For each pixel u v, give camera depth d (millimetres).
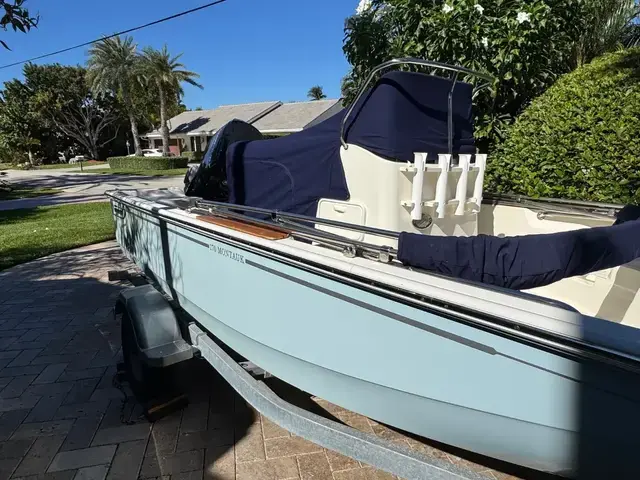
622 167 3449
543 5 4344
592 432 1340
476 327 1480
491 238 1654
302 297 2055
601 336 1246
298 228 2215
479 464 2494
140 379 2971
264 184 2945
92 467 2500
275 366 2443
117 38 37281
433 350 1615
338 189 2510
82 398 3209
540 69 4914
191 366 3576
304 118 32062
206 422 2906
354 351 1884
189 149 44312
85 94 40938
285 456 2586
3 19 2951
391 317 1707
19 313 4840
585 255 1570
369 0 6457
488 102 4992
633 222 1781
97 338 4211
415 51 4902
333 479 2408
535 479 2381
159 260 3621
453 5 4492
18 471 2475
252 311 2408
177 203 3617
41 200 15250
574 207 2881
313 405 2994
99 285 5770
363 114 2320
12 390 3314
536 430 1459
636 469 1298
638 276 2123
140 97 39406
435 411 1719
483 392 1527
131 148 48406
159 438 2750
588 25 6176
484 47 4488
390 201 2250
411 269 1727
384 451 1778
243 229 2383
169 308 3059
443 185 2307
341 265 1817
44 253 7289
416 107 2318
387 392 1838
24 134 37500
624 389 1251
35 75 39625
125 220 4500
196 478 2414
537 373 1394
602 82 3916
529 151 4023
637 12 6582
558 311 1365
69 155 43812
